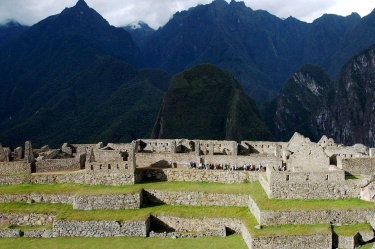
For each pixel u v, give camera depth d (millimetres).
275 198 48594
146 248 46781
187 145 70062
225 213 50969
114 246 47781
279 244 43188
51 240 50375
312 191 48188
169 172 58438
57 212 53719
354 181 48000
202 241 47938
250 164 59438
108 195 53562
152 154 62406
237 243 46531
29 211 54406
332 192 48000
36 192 56688
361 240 43750
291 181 48438
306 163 53000
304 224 45375
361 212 45156
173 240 48656
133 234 50125
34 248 48312
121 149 67688
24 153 70000
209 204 52938
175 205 53906
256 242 43219
